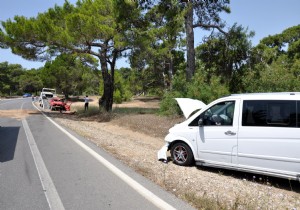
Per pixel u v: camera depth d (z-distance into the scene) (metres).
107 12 21.67
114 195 4.99
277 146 5.63
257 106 6.07
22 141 10.25
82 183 5.61
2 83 91.88
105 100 23.31
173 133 7.36
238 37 18.83
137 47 21.64
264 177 6.39
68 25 18.42
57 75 56.78
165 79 40.16
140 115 18.41
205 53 20.59
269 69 15.42
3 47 21.41
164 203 4.65
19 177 5.98
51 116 21.16
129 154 8.33
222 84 17.39
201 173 6.62
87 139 10.77
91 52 21.78
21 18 20.50
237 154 6.19
